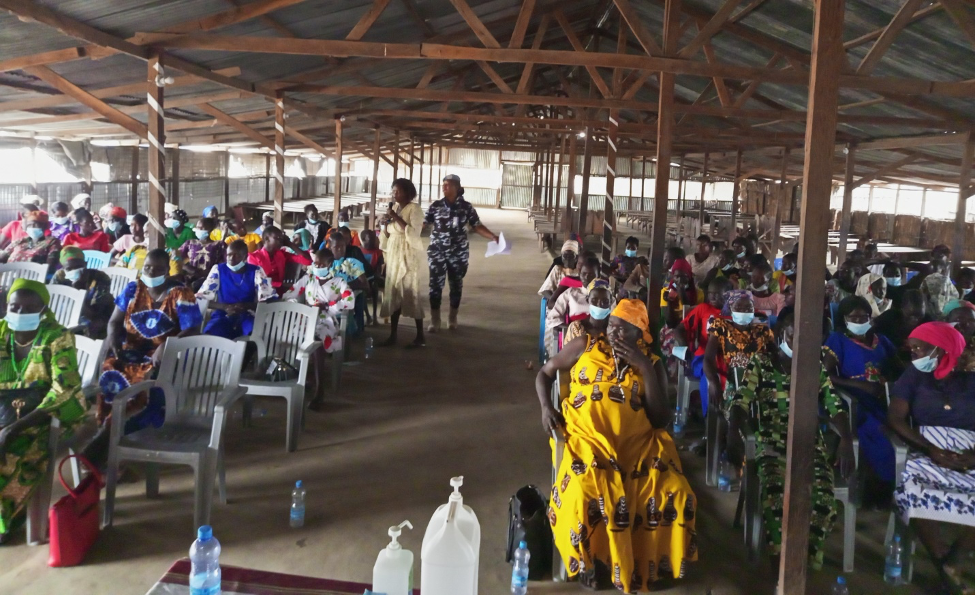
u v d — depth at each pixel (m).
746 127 12.83
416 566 3.01
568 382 3.45
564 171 33.66
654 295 4.83
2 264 5.74
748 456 3.29
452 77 12.30
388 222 7.26
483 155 34.66
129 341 4.19
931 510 2.96
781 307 5.58
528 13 5.30
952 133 8.54
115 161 13.29
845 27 6.06
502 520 3.53
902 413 3.23
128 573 2.90
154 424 3.84
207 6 4.92
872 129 10.04
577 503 2.85
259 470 4.03
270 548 3.16
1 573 2.86
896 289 6.18
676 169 32.66
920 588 3.06
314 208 9.12
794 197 20.08
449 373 6.24
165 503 3.56
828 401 3.32
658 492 2.95
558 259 6.43
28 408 3.20
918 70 6.44
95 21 4.78
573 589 2.95
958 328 4.01
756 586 3.01
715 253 8.02
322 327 5.24
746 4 6.74
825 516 3.06
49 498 3.14
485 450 4.46
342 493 3.77
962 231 8.22
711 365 3.92
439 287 7.71
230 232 7.62
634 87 8.41
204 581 1.95
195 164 17.23
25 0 3.96
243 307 5.10
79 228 7.18
